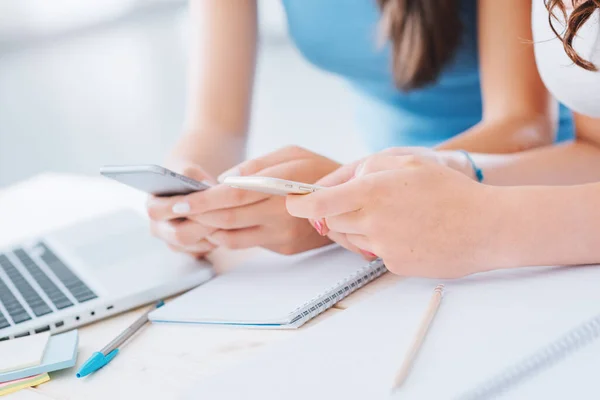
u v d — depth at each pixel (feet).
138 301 2.29
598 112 2.55
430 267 2.07
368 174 2.09
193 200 2.44
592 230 2.01
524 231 2.02
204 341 1.99
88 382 1.82
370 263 2.31
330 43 4.63
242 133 3.68
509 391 1.55
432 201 2.04
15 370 1.85
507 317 1.83
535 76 3.35
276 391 1.62
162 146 9.86
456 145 3.17
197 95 3.69
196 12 3.86
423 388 1.55
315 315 2.07
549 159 2.81
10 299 2.37
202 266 2.49
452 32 3.90
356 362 1.70
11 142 9.57
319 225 2.28
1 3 10.39
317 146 9.63
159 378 1.80
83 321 2.19
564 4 2.37
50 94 10.82
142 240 2.85
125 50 11.78
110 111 10.63
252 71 3.82
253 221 2.47
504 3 3.36
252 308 2.09
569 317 1.78
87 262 2.64
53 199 3.79
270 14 12.33
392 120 4.76
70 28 11.11
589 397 1.49
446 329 1.81
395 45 4.00
